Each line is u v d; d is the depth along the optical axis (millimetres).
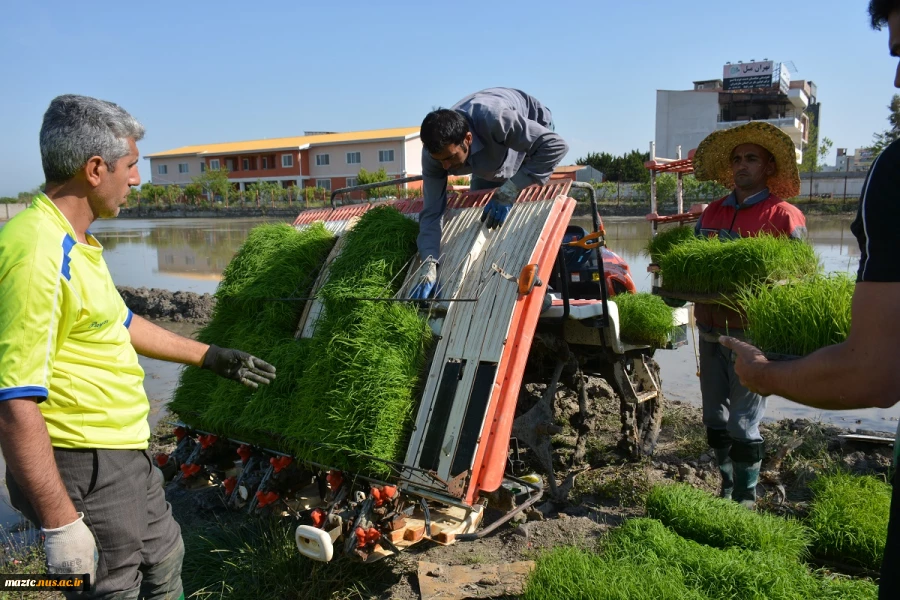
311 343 3732
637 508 4359
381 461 3146
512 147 3869
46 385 2096
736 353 1957
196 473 4031
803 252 3775
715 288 3893
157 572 2609
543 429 4195
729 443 4348
